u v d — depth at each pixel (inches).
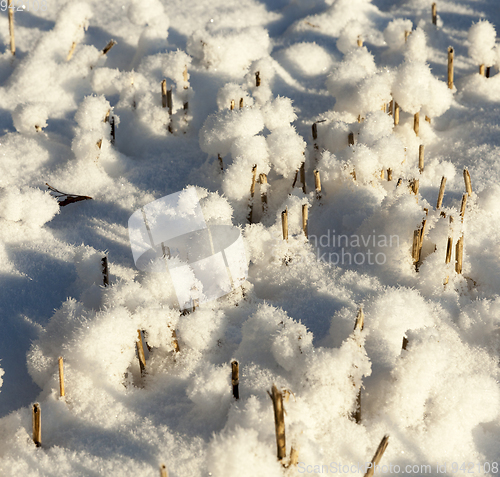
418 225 104.7
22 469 97.0
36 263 106.6
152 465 97.0
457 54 127.0
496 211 107.3
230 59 118.8
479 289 105.0
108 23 140.9
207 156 114.7
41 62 122.6
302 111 117.4
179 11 144.3
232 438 95.7
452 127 115.6
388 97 112.7
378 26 137.8
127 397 99.7
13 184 112.3
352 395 97.9
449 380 98.9
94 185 112.5
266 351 100.5
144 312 100.7
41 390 101.0
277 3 150.3
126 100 117.6
